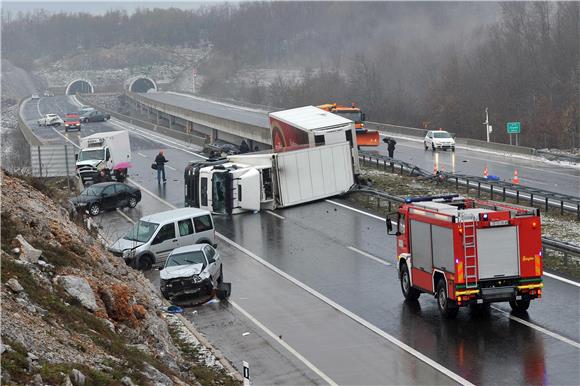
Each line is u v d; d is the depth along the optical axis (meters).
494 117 113.69
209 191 48.75
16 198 26.67
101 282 23.69
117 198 51.09
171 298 30.66
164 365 20.41
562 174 59.06
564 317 26.67
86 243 27.97
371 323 27.23
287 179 50.06
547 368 22.28
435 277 27.05
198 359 23.55
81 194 50.66
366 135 74.75
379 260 36.12
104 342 19.27
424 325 26.66
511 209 26.66
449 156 70.88
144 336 22.66
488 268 25.52
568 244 32.56
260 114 121.38
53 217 27.47
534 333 25.22
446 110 121.62
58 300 20.48
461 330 25.89
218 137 101.12
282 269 35.47
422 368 22.83
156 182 61.94
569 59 119.50
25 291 19.67
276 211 49.22
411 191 51.88
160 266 36.91
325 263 36.12
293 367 23.48
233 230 44.41
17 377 15.02
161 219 37.69
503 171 61.06
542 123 104.19
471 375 22.06
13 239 22.66
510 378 21.69
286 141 57.34
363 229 42.81
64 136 103.56
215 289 31.11
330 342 25.56
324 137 53.31
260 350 25.08
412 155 72.06
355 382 22.11
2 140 120.62
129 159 63.12
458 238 25.38
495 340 24.75
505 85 118.88
